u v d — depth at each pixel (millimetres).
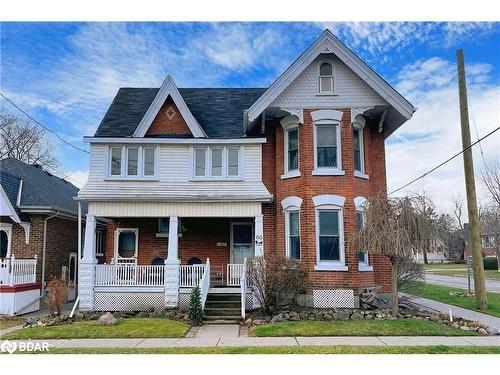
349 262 15617
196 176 17156
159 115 18016
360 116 16875
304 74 16672
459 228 73250
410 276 15812
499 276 38719
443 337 11039
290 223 16766
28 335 11664
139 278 16031
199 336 11555
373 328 11805
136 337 11398
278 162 17344
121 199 16266
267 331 11688
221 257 18281
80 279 15805
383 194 14281
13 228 18953
